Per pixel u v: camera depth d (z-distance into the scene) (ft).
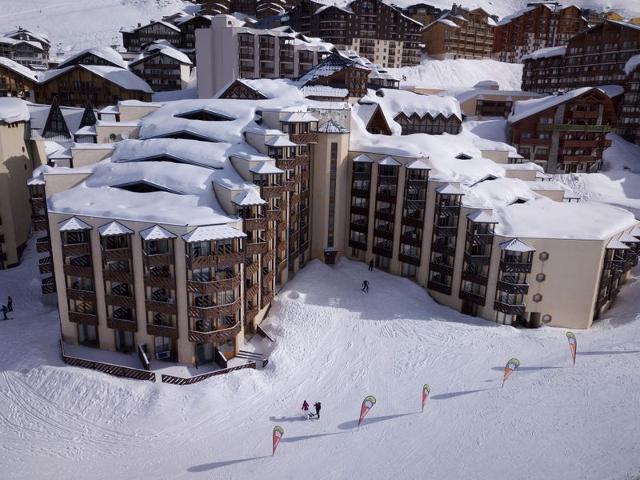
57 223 157.17
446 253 198.70
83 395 144.46
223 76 364.17
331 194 222.48
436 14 620.49
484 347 169.89
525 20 573.33
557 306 182.39
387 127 279.90
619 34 370.94
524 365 158.40
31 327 179.42
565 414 134.00
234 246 154.81
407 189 206.28
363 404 134.00
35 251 238.48
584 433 126.41
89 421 138.62
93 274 157.69
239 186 166.81
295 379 157.07
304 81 299.99
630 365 151.23
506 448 124.77
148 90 355.77
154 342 159.84
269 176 177.78
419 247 208.33
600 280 182.60
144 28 491.31
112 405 142.41
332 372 160.45
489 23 594.65
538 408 137.49
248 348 171.01
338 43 490.08
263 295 181.06
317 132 215.92
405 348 170.50
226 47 358.23
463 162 230.48
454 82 507.71
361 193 222.69
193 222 149.07
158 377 150.51
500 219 190.39
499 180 225.76
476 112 393.50
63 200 166.40
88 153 195.21
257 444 131.64
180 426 137.59
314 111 219.61
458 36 556.92
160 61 383.65
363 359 165.99
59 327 179.11
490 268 184.96
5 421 138.21
